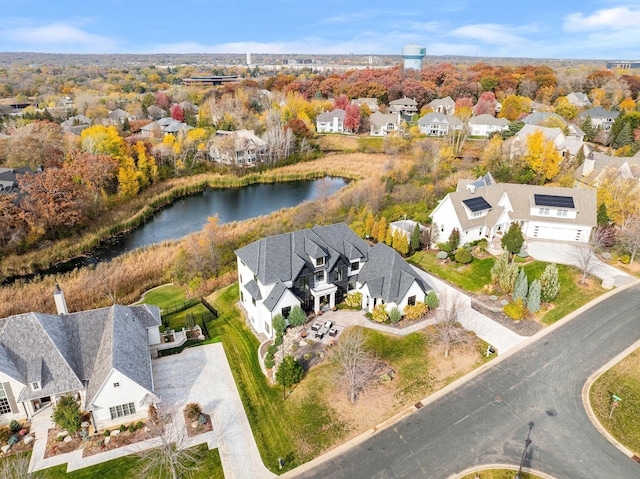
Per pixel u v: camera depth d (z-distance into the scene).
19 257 68.31
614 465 31.55
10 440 34.06
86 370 37.84
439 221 65.12
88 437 34.41
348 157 127.06
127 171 94.94
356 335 40.84
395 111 160.50
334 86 195.50
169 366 42.50
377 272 50.00
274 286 46.16
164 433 31.45
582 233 63.06
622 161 82.00
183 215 92.88
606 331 45.72
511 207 65.75
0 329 37.22
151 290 59.50
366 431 34.84
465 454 32.53
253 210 94.94
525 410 36.44
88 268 65.50
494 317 48.84
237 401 38.22
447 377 40.28
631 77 178.38
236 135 124.31
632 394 37.50
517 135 110.81
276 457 32.88
